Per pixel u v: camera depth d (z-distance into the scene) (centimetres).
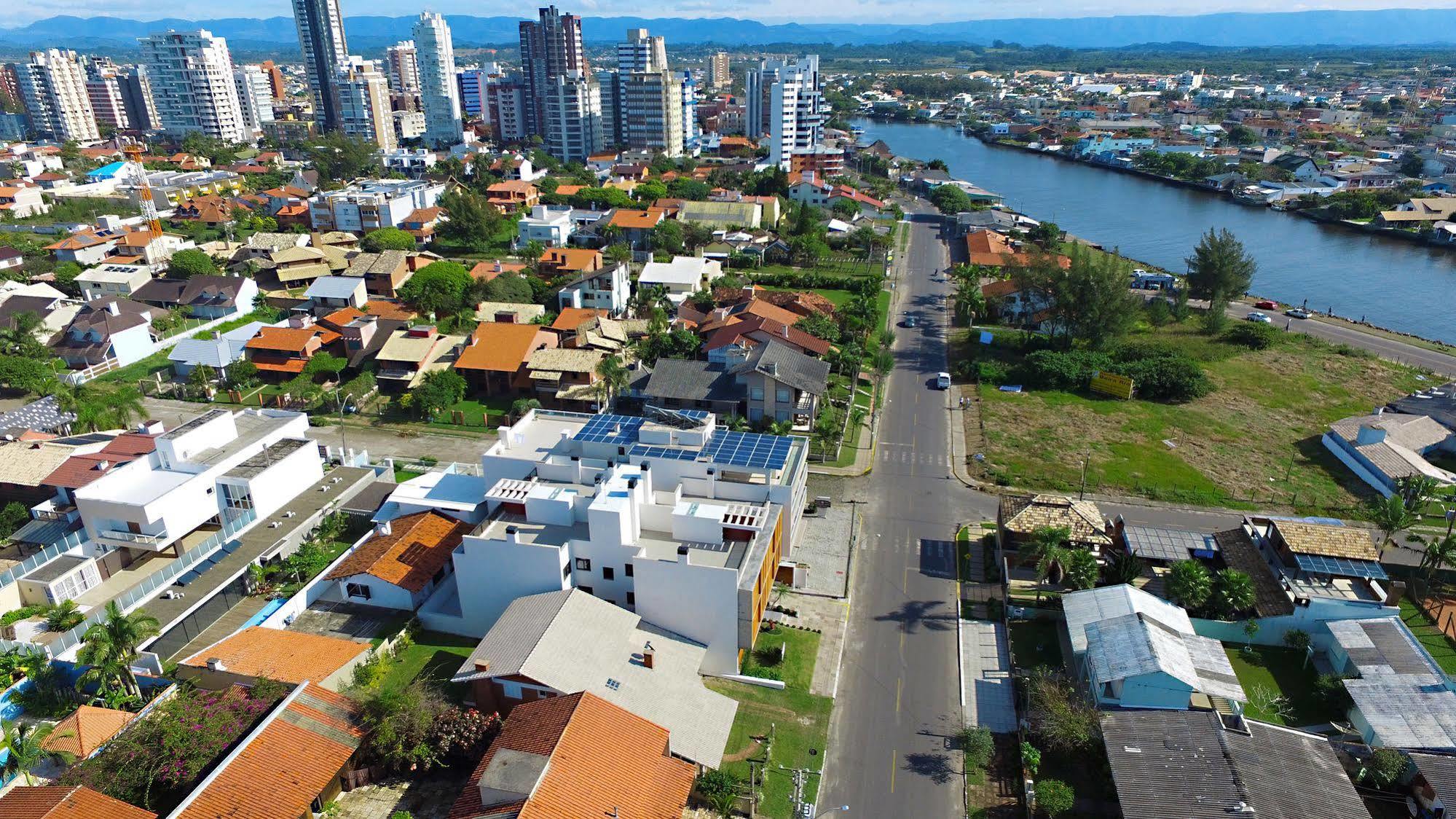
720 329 12212
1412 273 17588
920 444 9869
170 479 7544
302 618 6756
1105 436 10025
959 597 7031
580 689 5284
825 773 5288
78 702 5791
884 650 6412
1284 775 4747
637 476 6738
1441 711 5284
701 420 7925
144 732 5031
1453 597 6931
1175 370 11056
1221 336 13188
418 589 6744
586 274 14050
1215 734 4994
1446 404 10038
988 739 5325
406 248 18112
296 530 7669
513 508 6969
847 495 8719
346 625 6681
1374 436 9231
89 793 4547
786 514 7050
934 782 5228
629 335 12656
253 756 4825
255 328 12412
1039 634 6519
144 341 12662
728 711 5553
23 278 15588
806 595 7056
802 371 10438
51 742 5156
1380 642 5944
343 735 5131
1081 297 12131
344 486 8519
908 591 7138
